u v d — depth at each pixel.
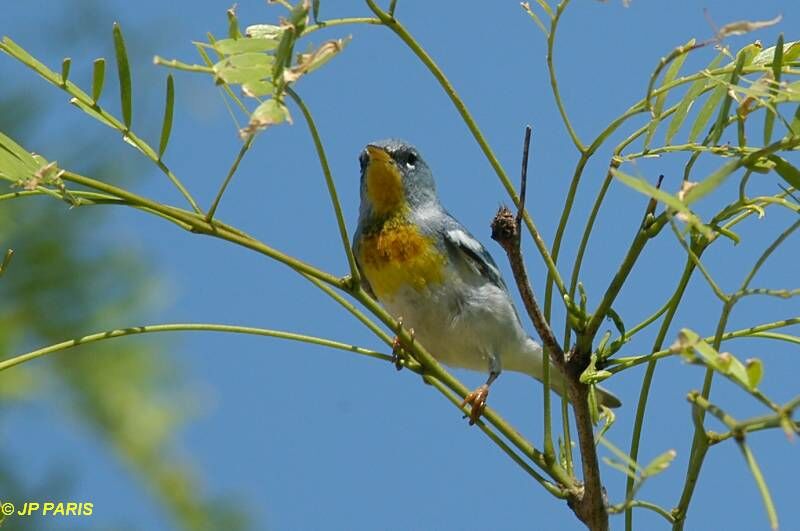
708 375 7.01
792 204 6.84
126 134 7.35
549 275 7.84
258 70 6.19
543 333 7.71
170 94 7.26
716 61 7.57
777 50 6.79
